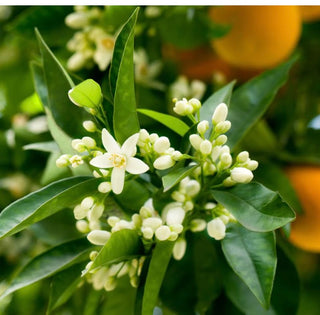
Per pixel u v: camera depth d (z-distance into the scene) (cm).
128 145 44
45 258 49
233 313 55
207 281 54
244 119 54
